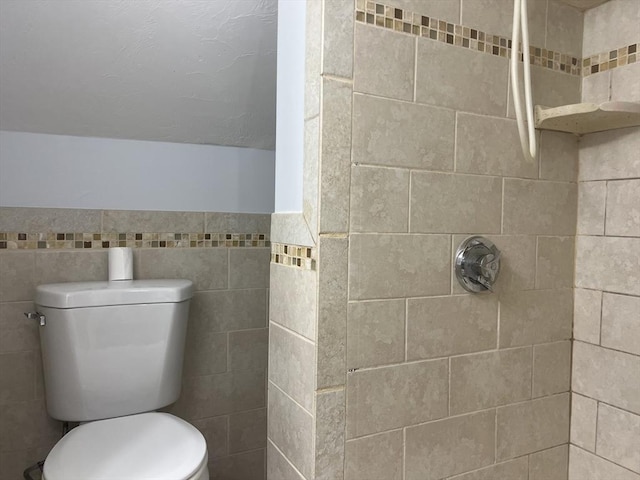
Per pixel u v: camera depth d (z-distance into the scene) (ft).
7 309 4.54
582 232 3.82
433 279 3.14
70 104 4.55
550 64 3.65
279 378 3.25
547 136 3.67
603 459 3.64
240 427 5.72
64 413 4.32
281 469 3.21
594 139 3.73
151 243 5.14
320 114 2.72
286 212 3.22
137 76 4.51
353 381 2.87
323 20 2.70
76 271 4.80
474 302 3.33
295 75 3.11
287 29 3.26
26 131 4.59
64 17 3.90
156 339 4.54
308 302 2.85
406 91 3.00
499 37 3.38
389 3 2.92
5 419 4.57
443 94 3.14
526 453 3.65
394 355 3.01
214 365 5.53
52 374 4.31
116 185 4.99
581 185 3.83
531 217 3.60
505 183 3.45
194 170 5.38
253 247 5.70
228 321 5.58
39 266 4.64
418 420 3.12
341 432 2.84
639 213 3.42
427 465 3.17
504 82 3.41
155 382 4.57
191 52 4.47
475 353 3.35
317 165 2.75
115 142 4.98
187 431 3.97
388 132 2.94
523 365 3.60
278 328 3.27
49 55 4.13
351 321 2.85
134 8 3.98
